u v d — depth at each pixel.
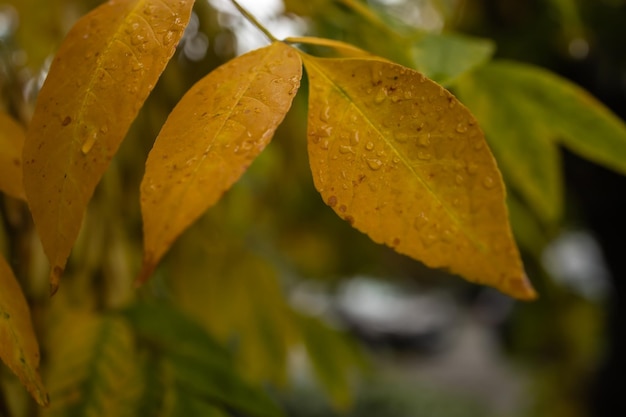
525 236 0.73
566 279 1.17
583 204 0.94
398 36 0.30
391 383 2.98
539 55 0.74
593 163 0.85
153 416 0.29
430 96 0.20
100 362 0.30
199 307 0.47
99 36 0.20
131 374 0.30
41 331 0.31
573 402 1.32
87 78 0.20
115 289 0.35
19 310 0.21
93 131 0.19
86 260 0.35
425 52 0.28
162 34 0.20
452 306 3.79
